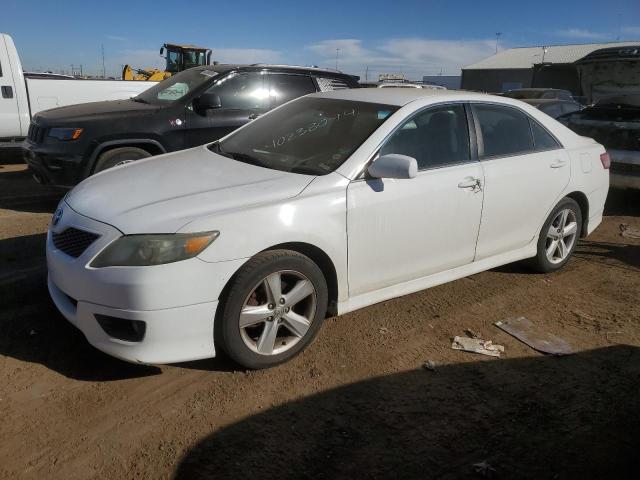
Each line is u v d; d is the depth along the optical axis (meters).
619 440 2.93
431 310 4.34
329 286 3.66
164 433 2.82
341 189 3.52
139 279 2.91
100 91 9.68
